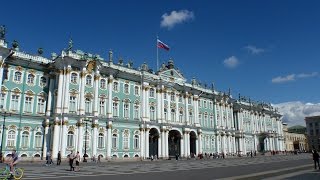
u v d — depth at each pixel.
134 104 78.31
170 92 88.19
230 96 111.56
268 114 137.38
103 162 63.44
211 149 98.94
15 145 59.47
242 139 114.56
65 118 63.03
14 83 61.25
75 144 64.19
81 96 66.62
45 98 65.19
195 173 35.72
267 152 122.69
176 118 88.38
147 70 83.19
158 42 84.62
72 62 66.12
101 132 69.75
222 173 35.25
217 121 103.75
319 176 30.73
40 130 63.41
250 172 36.00
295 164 52.62
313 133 189.88
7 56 59.31
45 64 65.56
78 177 30.41
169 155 86.94
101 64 71.12
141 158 75.56
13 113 59.94
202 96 100.06
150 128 80.12
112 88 73.94
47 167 45.38
